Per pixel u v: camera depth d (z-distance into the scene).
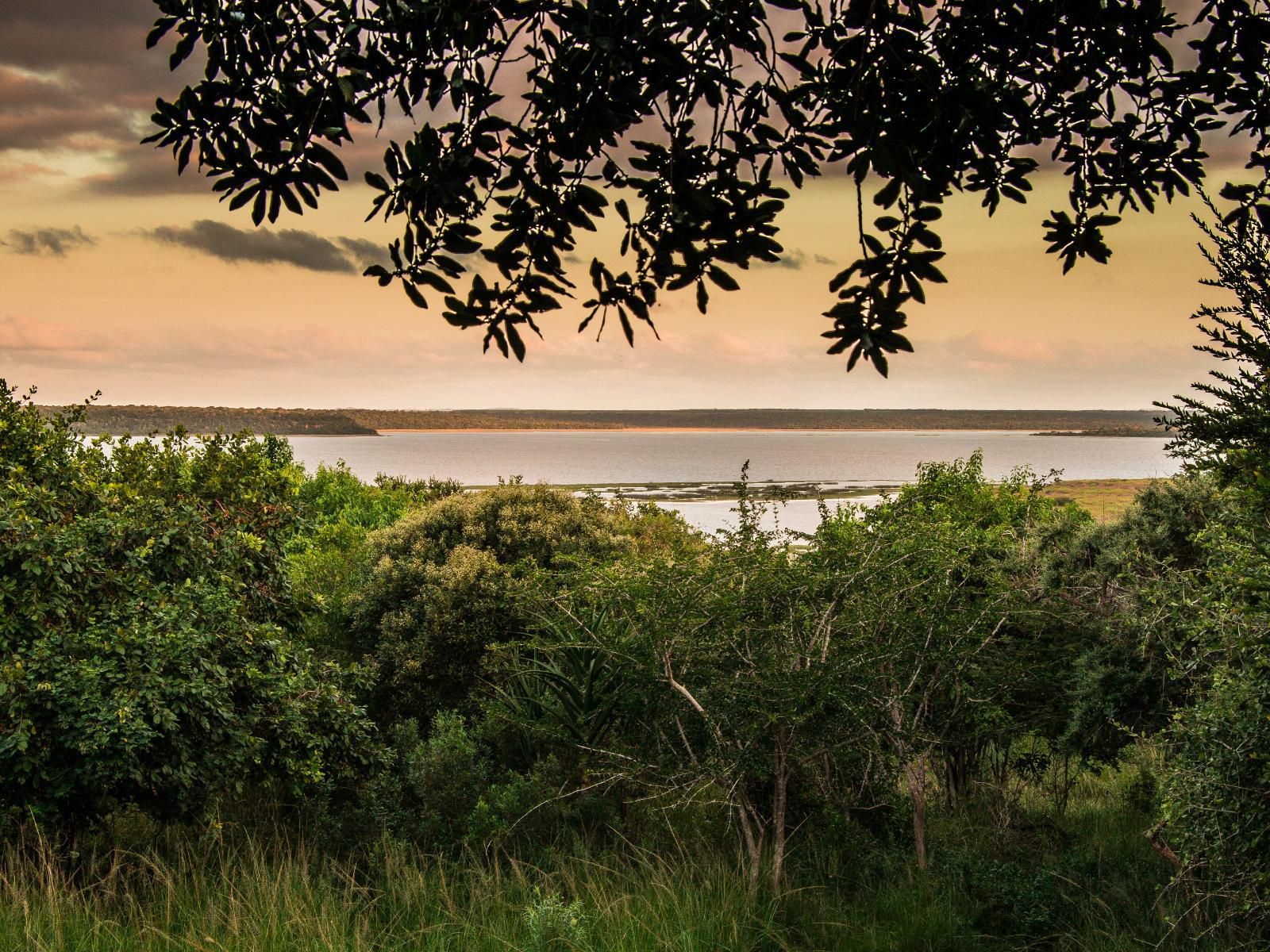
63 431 8.35
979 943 5.94
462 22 2.30
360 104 2.43
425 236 2.44
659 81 2.31
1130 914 6.13
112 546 7.14
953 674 7.62
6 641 6.09
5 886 5.48
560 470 154.25
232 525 8.90
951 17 2.30
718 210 2.37
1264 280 3.85
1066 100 2.73
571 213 2.41
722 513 55.53
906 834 8.05
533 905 5.91
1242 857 5.07
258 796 8.16
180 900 5.87
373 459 197.62
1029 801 9.05
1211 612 5.67
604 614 8.05
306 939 5.35
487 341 2.48
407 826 7.65
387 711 11.77
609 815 7.91
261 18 2.39
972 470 11.91
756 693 6.87
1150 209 2.99
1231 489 5.14
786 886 6.68
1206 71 2.74
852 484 97.94
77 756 5.99
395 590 12.51
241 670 7.05
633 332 2.46
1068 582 8.88
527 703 8.95
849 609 7.48
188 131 2.47
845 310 2.28
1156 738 7.19
